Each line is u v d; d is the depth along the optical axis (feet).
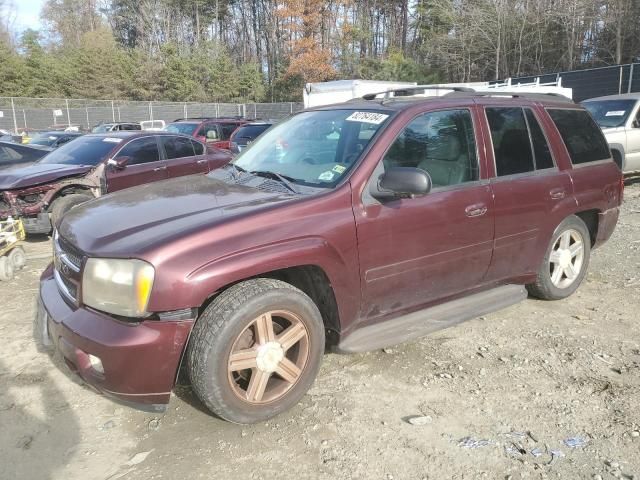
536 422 10.62
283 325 10.87
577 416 10.80
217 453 9.79
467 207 12.91
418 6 156.87
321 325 10.99
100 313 9.78
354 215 11.17
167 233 9.79
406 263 12.05
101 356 9.37
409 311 12.80
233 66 186.19
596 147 17.11
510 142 14.37
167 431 10.47
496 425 10.54
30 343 14.38
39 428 10.62
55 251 11.54
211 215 10.38
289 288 10.49
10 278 20.13
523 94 15.78
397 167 11.30
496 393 11.66
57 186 26.02
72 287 10.50
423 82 126.52
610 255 21.94
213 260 9.57
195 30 230.07
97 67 171.42
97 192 27.45
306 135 13.47
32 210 25.25
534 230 14.75
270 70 198.70
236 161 14.60
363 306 11.68
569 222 16.02
